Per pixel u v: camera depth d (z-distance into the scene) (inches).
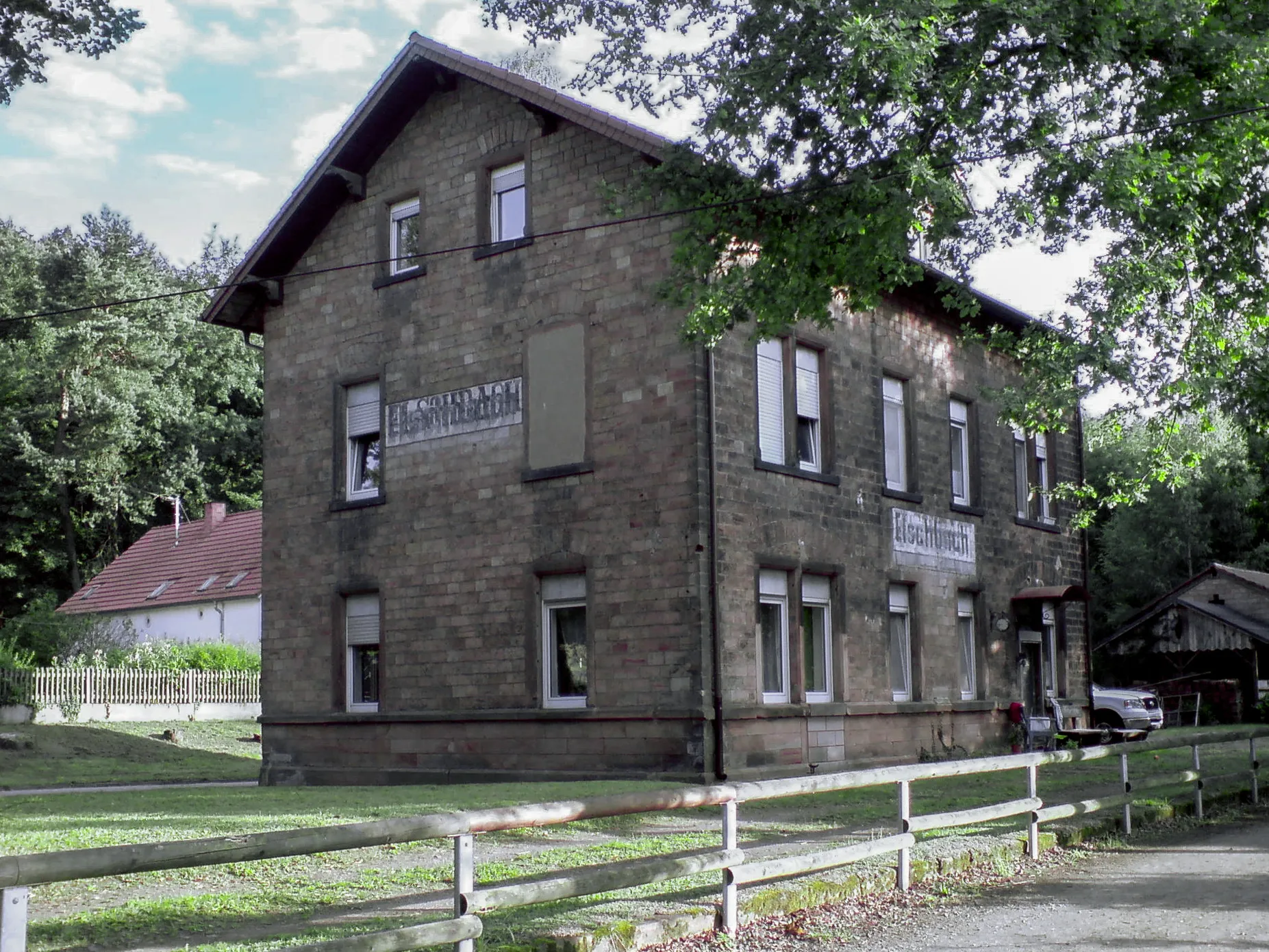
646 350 751.7
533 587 786.2
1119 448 2026.3
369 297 890.1
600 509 760.3
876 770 376.5
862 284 636.7
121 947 274.2
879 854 381.4
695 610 716.7
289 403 926.4
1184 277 642.2
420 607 837.2
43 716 1269.7
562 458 779.4
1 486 2138.3
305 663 895.1
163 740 1226.0
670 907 323.3
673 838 448.5
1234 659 1744.6
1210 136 619.5
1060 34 551.2
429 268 859.4
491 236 839.7
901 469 913.5
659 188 658.2
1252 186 688.4
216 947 269.3
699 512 722.8
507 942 281.7
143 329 2204.7
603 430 764.0
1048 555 1074.1
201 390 2397.9
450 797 593.6
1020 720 953.5
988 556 991.0
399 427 862.5
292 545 912.3
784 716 759.7
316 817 497.0
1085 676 1106.7
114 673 1346.0
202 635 1692.9
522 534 793.6
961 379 982.4
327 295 914.7
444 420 839.1
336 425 897.5
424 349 856.3
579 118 776.9
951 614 938.7
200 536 1886.1
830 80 573.0
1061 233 609.9
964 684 964.0
